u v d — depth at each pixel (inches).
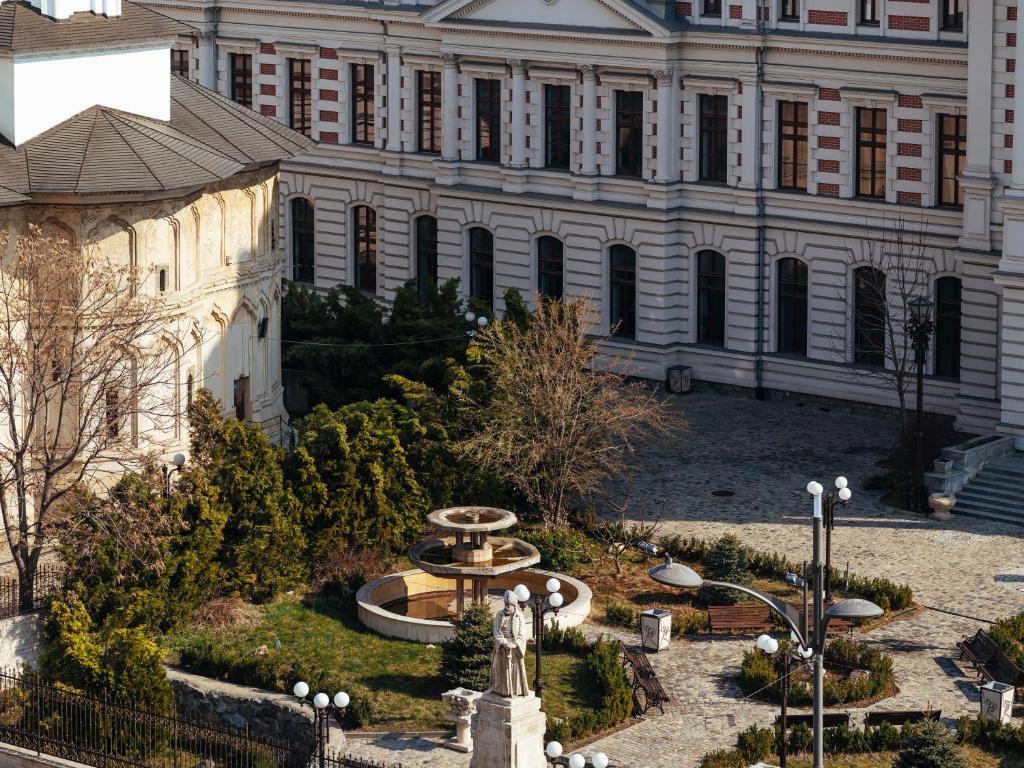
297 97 5211.6
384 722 2984.7
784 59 4343.0
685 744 2901.1
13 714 2945.4
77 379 3508.9
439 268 4928.6
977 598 3408.0
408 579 3476.9
